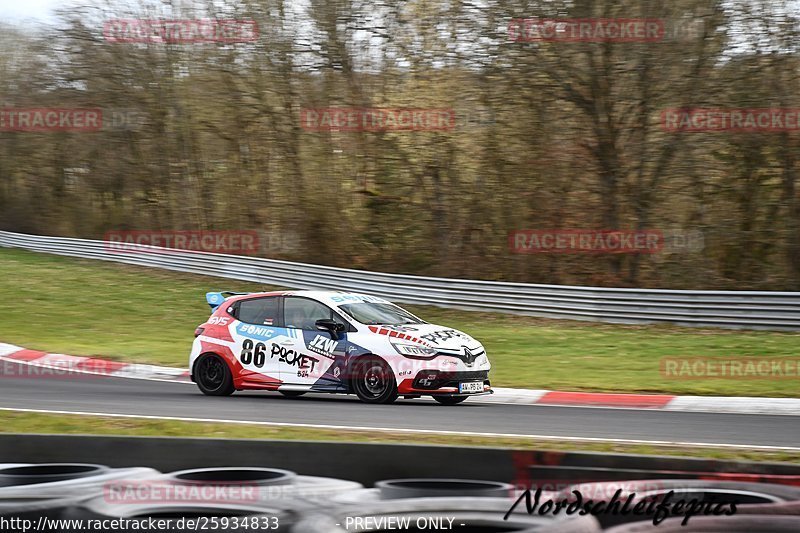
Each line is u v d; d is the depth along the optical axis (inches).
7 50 2623.0
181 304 1685.5
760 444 568.1
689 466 270.8
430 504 245.3
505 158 1892.2
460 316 1529.3
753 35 1692.9
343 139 2092.8
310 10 2026.3
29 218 2755.9
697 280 1802.4
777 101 1704.0
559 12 1754.4
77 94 2402.8
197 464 307.3
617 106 1813.5
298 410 705.0
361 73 2015.3
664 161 1798.7
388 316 802.8
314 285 1774.1
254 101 2146.9
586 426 642.8
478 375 753.6
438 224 1988.2
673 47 1732.3
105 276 2014.0
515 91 1814.7
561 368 1010.7
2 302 1685.5
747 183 1795.0
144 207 2556.6
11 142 2689.5
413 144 1994.3
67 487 270.7
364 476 294.0
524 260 1921.8
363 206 2138.3
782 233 1791.3
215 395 810.8
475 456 286.2
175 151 2365.9
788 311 1275.8
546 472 280.8
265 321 801.6
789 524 241.1
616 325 1402.6
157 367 1037.8
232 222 2342.5
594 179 1871.3
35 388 866.8
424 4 1891.0
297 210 2154.3
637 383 896.3
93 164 2524.6
